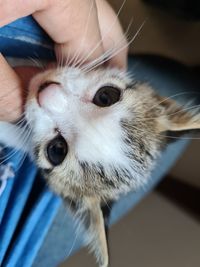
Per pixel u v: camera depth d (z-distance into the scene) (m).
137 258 0.19
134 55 0.16
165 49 0.21
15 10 0.09
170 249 0.20
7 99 0.10
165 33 0.21
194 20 0.21
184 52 0.21
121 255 0.19
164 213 0.21
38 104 0.10
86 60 0.11
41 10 0.09
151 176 0.14
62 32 0.10
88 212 0.12
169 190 0.22
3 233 0.12
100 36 0.11
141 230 0.20
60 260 0.15
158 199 0.22
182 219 0.21
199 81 0.16
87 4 0.10
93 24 0.10
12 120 0.11
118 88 0.11
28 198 0.12
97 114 0.11
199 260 0.19
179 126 0.12
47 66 0.11
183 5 0.20
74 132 0.11
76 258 0.19
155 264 0.19
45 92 0.10
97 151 0.11
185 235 0.20
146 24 0.20
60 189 0.12
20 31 0.10
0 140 0.12
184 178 0.22
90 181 0.11
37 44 0.11
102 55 0.11
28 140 0.11
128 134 0.11
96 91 0.11
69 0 0.09
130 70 0.14
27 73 0.11
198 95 0.16
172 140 0.12
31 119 0.11
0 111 0.10
